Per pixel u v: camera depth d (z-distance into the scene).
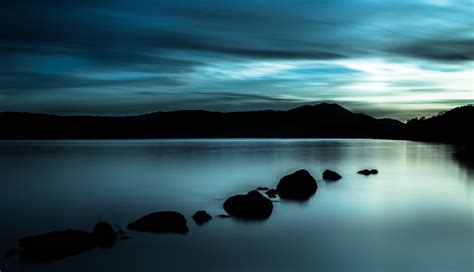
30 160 68.88
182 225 19.31
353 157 74.19
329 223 20.95
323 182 37.28
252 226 20.17
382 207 25.20
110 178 41.94
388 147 118.88
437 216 22.73
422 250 16.53
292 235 18.59
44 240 15.61
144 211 24.27
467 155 79.81
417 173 45.91
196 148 115.62
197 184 36.78
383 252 16.17
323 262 15.14
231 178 41.31
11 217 22.61
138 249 16.30
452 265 14.81
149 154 85.38
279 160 66.88
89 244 16.34
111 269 14.22
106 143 169.38
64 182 38.75
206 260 15.13
